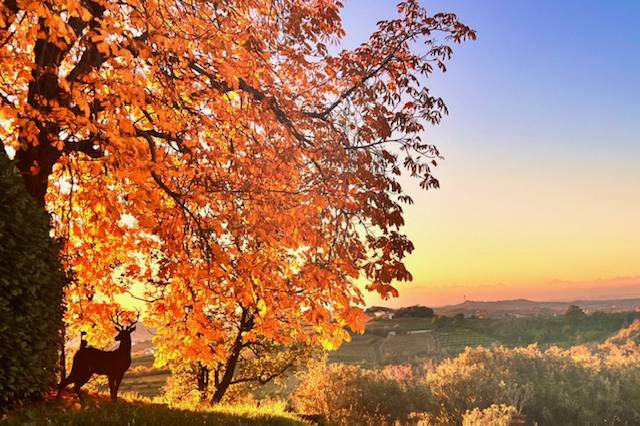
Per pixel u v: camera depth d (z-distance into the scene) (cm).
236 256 1297
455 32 1434
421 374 4788
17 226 988
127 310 1488
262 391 3747
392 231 1302
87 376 1284
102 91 1125
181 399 2912
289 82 1532
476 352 4153
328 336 1411
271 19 1380
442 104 1426
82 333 1648
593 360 4803
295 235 1348
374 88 1443
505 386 3522
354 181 1316
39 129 1188
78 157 1354
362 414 2923
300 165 1412
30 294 1030
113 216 1169
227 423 1205
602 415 3906
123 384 6788
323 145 1387
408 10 1450
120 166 1109
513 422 2805
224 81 1335
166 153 1338
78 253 1517
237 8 1316
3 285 975
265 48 1332
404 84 1451
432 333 15762
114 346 1859
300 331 1444
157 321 1848
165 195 1491
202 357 1545
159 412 1208
